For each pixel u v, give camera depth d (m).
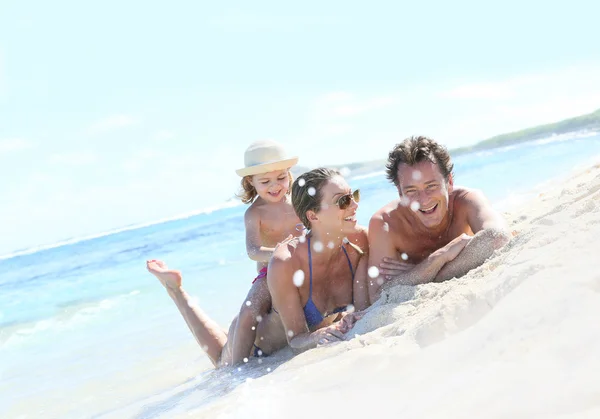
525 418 1.24
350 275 4.11
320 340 3.58
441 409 1.46
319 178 3.85
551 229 2.97
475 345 1.81
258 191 5.37
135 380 4.65
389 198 13.73
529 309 1.78
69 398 4.49
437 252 3.78
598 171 5.91
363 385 2.02
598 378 1.27
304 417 1.92
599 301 1.63
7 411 4.42
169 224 27.78
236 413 2.29
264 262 4.99
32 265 19.12
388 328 3.01
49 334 7.24
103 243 23.58
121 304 8.34
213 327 4.71
